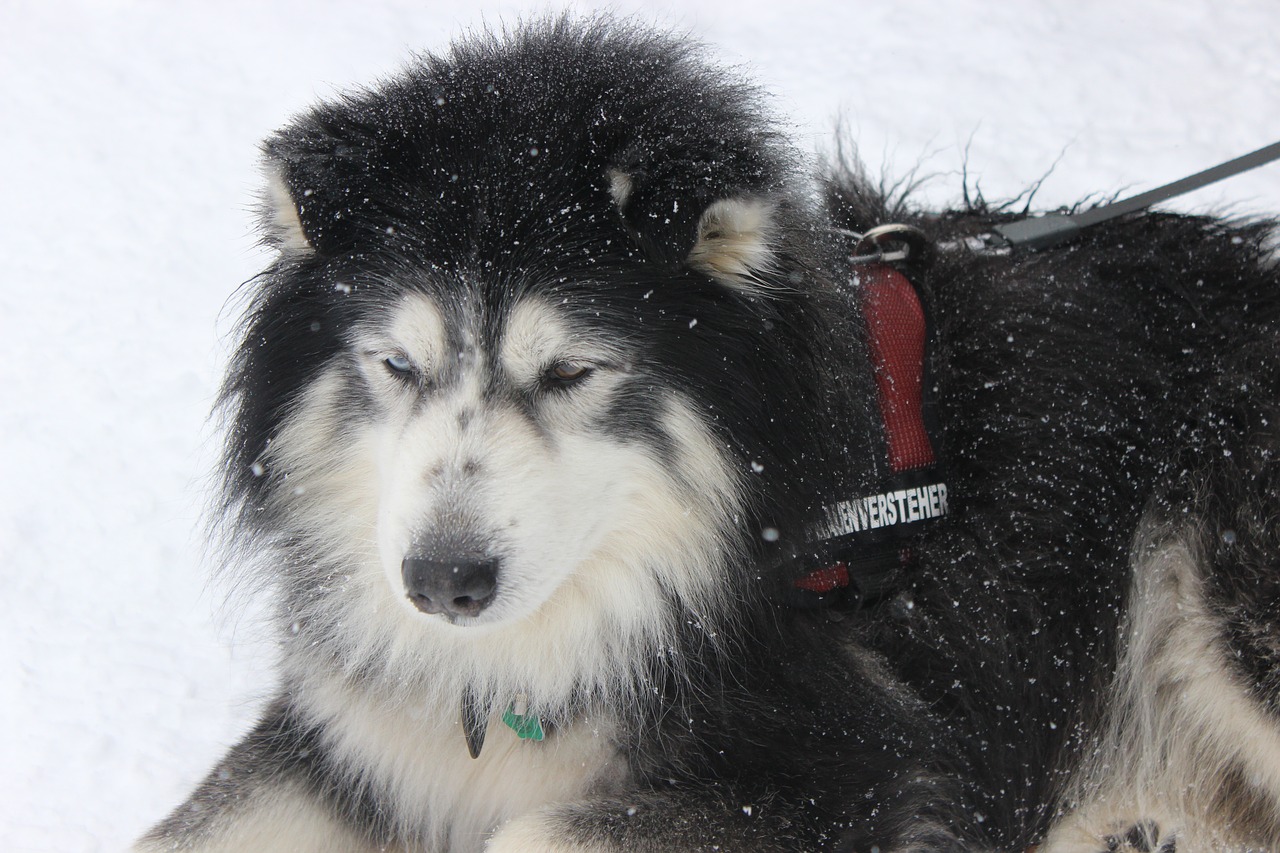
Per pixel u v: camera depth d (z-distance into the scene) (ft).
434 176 4.26
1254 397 4.64
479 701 4.42
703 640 4.39
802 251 4.37
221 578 4.88
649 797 4.32
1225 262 4.86
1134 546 4.65
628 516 4.35
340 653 4.49
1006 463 4.58
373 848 4.60
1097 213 4.94
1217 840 4.75
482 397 4.22
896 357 4.52
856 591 4.51
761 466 4.30
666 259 4.17
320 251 4.32
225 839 4.45
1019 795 4.58
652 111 4.27
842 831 4.31
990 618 4.54
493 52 4.46
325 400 4.39
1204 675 4.65
